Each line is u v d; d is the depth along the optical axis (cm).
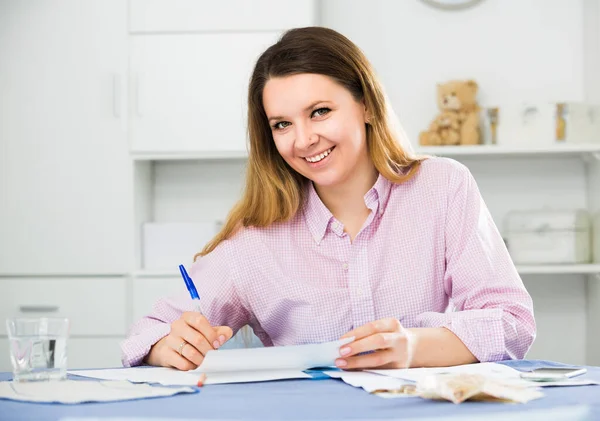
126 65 355
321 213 189
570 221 356
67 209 355
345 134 177
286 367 144
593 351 365
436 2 375
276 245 192
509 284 176
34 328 136
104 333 350
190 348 157
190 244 356
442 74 376
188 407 112
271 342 203
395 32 377
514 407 110
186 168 382
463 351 156
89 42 356
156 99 354
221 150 352
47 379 136
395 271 187
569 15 374
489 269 179
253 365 142
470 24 377
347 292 186
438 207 187
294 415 105
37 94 357
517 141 354
